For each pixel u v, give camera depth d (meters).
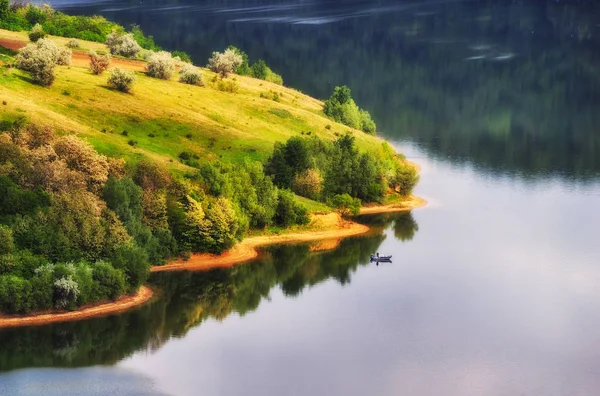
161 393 75.88
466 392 79.12
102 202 106.88
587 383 81.75
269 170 147.00
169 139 151.25
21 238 96.50
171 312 97.00
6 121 128.12
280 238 131.25
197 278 110.25
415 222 147.38
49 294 92.25
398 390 78.88
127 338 88.44
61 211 101.06
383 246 130.62
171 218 117.44
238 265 116.94
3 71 151.75
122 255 100.44
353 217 148.88
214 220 118.19
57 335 87.94
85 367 80.38
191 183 124.12
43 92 151.00
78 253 98.44
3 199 102.19
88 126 143.50
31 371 78.81
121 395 74.56
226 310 98.88
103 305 96.31
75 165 116.19
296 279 112.19
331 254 125.19
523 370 84.38
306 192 146.62
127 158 132.12
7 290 90.25
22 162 112.06
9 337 86.62
